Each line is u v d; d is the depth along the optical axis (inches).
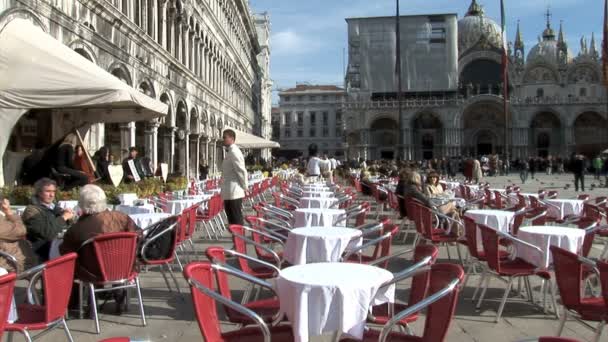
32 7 606.2
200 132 1625.2
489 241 328.8
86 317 327.3
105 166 702.5
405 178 594.2
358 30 3075.8
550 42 4089.6
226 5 2123.5
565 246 332.5
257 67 3634.4
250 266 346.0
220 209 671.1
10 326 222.1
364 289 203.6
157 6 1210.0
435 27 3048.7
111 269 293.6
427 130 3563.0
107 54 859.4
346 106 3459.6
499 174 2780.5
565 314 268.8
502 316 331.9
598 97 3417.8
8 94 463.2
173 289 393.4
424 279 237.6
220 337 214.1
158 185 735.1
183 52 1413.6
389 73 3043.8
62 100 471.8
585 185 1676.9
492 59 3767.2
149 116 682.2
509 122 3491.6
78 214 438.9
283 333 221.0
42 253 342.0
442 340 196.1
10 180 684.7
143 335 297.7
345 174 1641.2
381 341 196.7
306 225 447.2
